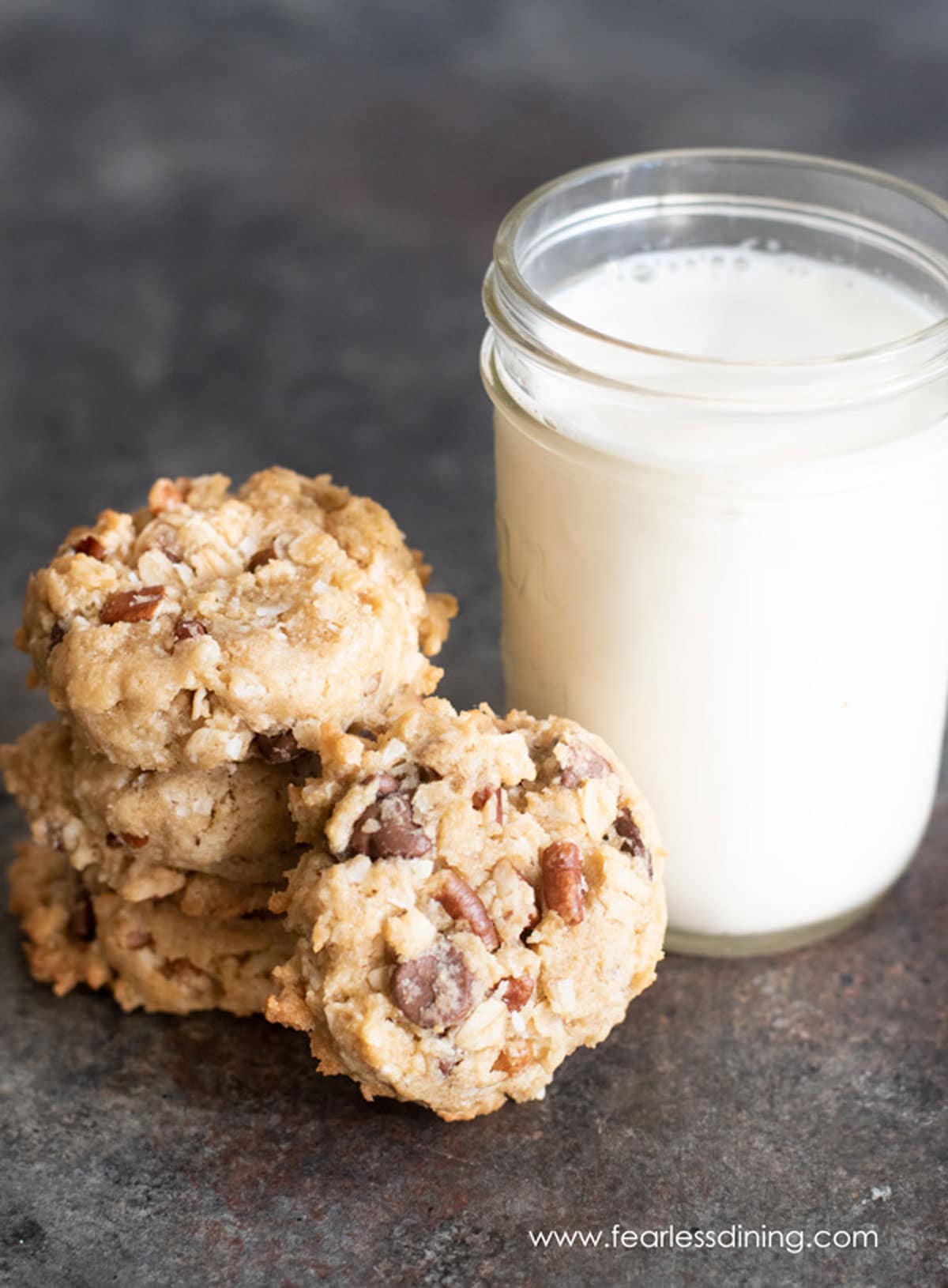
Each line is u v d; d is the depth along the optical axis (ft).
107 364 2.23
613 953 1.38
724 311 1.52
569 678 1.50
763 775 1.48
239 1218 1.42
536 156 2.71
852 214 1.54
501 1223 1.41
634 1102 1.48
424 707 1.42
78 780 1.46
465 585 1.87
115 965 1.53
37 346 2.27
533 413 1.44
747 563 1.42
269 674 1.38
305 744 1.40
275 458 2.07
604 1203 1.42
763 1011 1.54
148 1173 1.44
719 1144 1.46
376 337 2.28
